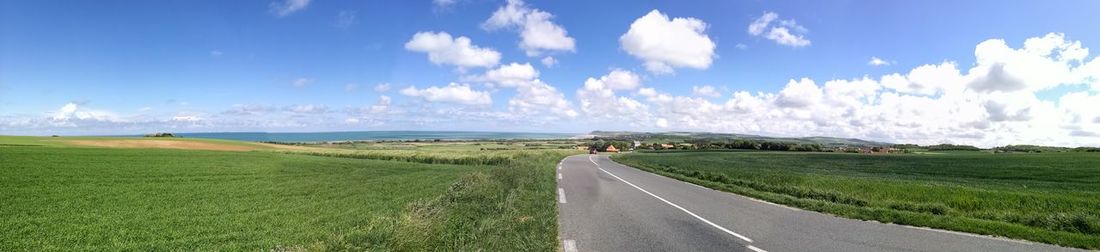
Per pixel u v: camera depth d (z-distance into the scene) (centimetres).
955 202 1388
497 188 1518
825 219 1123
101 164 2952
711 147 13662
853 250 810
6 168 2439
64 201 1616
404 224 871
